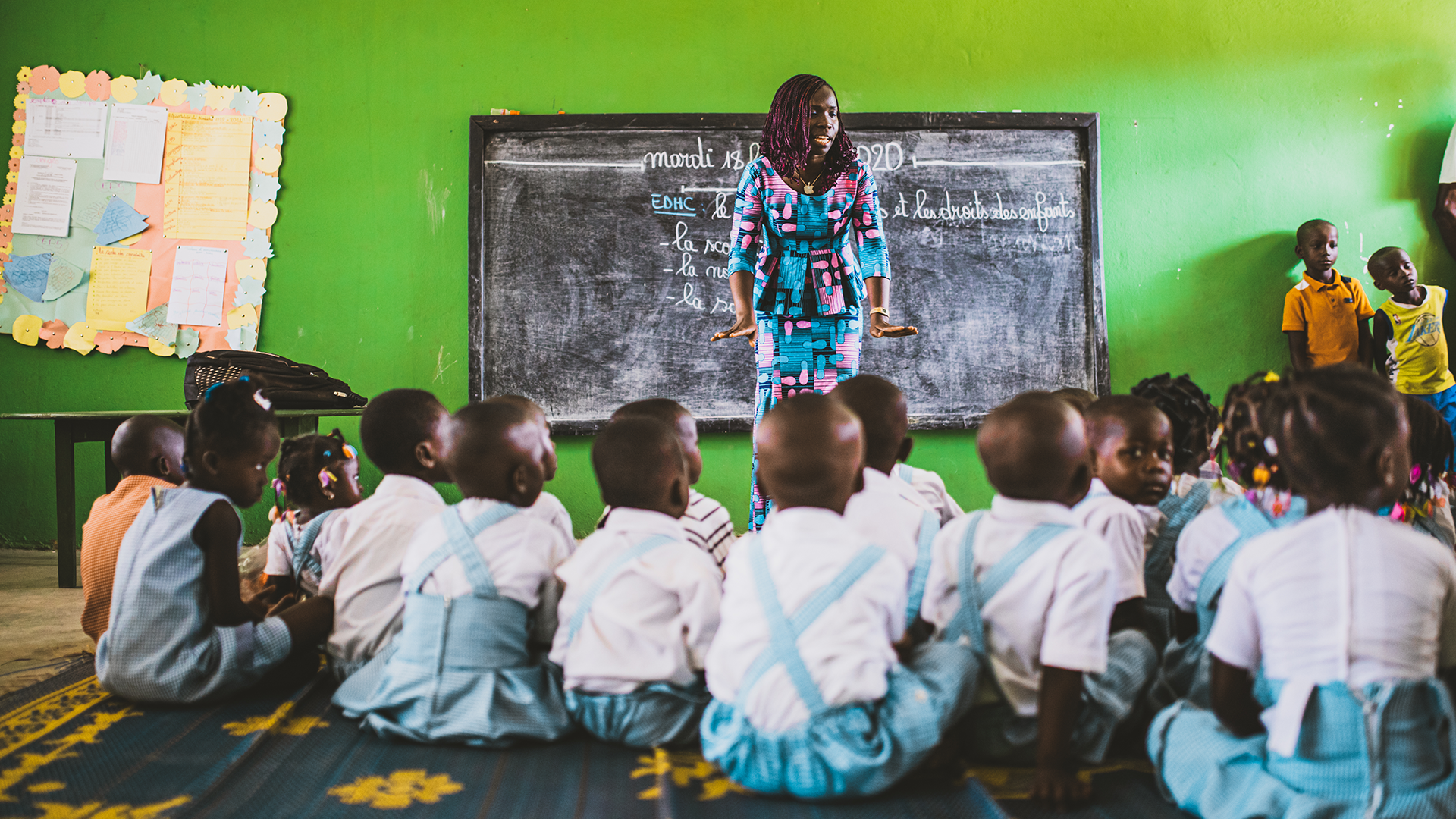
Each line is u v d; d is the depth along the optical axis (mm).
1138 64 3832
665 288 3762
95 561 2002
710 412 3783
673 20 3736
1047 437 1270
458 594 1500
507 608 1500
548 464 1635
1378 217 3871
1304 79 3861
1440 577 1098
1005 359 3828
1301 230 3760
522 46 3719
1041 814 1210
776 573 1257
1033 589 1269
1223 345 3873
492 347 3725
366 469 3756
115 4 3645
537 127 3693
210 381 2967
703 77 3748
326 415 3318
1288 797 1091
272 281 3701
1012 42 3797
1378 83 3869
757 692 1230
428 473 1834
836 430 1282
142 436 2061
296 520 2068
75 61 3648
